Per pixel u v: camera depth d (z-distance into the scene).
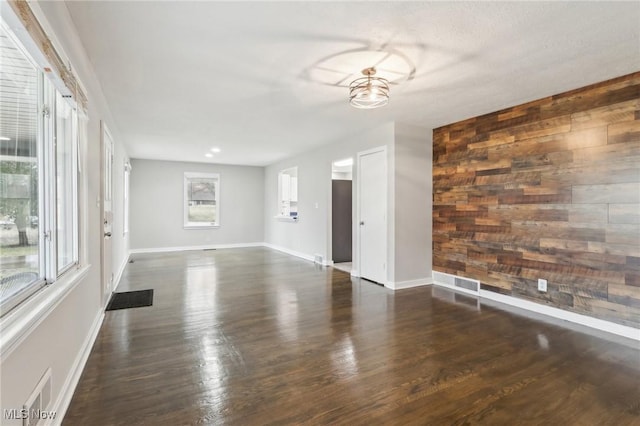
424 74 2.95
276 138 5.65
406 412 1.82
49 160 1.74
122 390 2.00
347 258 6.56
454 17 2.09
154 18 2.11
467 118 4.36
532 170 3.66
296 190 8.21
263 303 3.85
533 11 2.02
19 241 1.48
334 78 3.07
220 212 8.93
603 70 2.85
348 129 5.01
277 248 8.53
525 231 3.73
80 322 2.26
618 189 2.98
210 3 1.95
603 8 1.98
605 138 3.07
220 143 6.08
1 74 1.36
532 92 3.39
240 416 1.77
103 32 2.26
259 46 2.48
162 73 2.96
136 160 7.98
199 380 2.13
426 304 3.85
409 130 4.70
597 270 3.12
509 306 3.78
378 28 2.22
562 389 2.05
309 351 2.57
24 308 1.33
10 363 1.17
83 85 2.42
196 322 3.20
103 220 3.32
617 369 2.31
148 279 5.04
